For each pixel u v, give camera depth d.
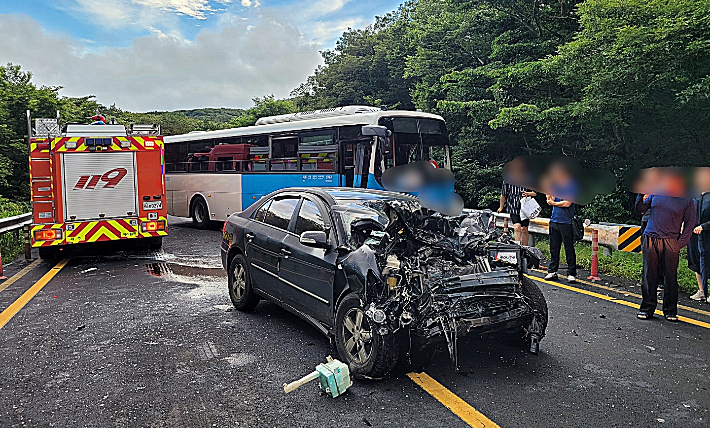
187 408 4.11
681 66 10.37
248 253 6.55
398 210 5.01
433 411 4.05
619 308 6.95
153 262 10.52
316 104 37.56
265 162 14.91
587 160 14.56
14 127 25.20
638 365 4.97
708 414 4.01
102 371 4.84
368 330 4.59
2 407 4.13
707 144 12.51
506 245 5.18
